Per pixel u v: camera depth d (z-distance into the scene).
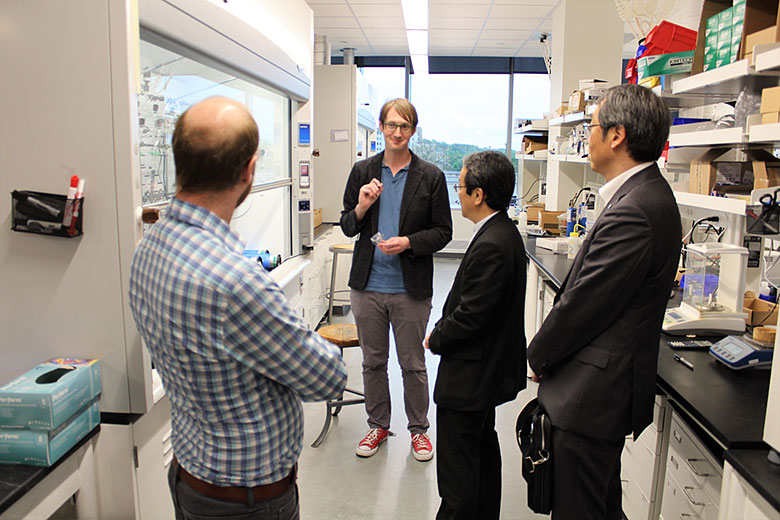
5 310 1.54
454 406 1.83
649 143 1.42
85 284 1.52
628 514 2.06
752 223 1.77
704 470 1.52
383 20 5.90
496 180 1.80
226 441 1.10
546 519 2.27
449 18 5.83
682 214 3.15
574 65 4.91
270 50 2.52
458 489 1.87
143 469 1.68
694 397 1.55
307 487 2.48
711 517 1.47
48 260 1.51
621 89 1.45
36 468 1.34
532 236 4.74
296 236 3.68
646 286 1.42
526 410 1.72
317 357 1.10
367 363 2.74
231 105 1.05
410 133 2.49
